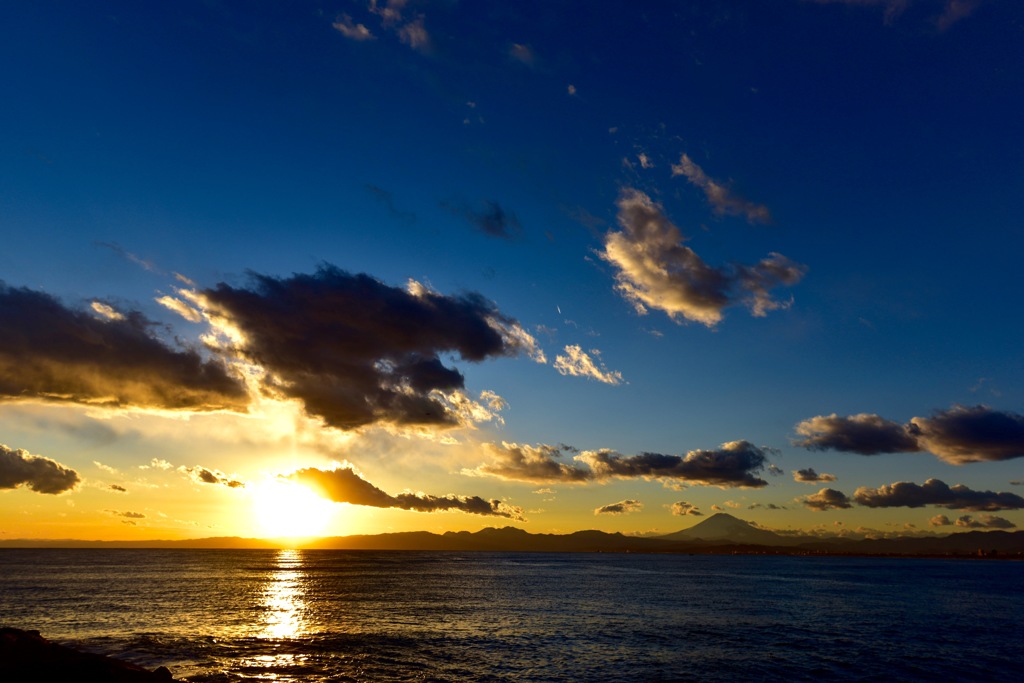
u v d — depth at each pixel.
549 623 67.06
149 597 93.38
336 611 76.50
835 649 52.56
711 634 60.16
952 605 91.62
